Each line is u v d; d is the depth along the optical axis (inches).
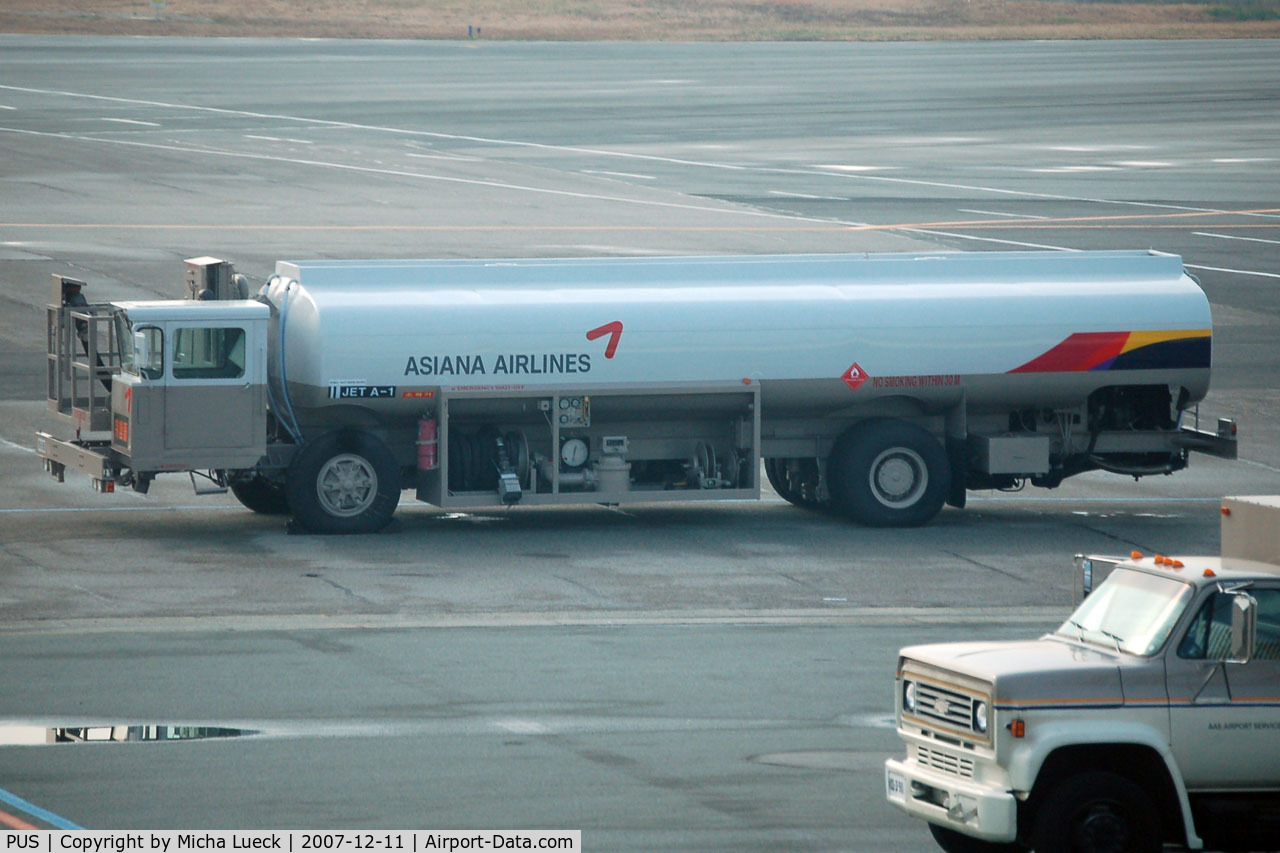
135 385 2244.1
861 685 1638.8
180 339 2268.7
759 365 2459.4
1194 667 1076.5
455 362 2364.7
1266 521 1167.0
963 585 2156.7
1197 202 6092.5
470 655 1740.9
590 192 6033.5
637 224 5319.9
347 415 2383.1
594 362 2411.4
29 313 3902.6
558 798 1257.4
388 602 1996.8
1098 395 2605.8
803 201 5905.5
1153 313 2564.0
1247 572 1114.7
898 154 7317.9
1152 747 1058.7
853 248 4884.4
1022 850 1135.0
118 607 1946.4
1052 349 2532.0
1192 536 2512.3
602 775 1322.6
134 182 5930.1
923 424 2600.9
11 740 1397.6
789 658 1753.2
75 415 2363.4
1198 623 1090.7
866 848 1159.0
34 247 4630.9
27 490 2647.6
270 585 2070.6
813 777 1328.7
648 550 2342.5
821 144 7603.4
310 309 2342.5
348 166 6520.7
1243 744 1074.1
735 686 1627.7
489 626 1888.5
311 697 1556.3
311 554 2258.9
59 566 2153.1
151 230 4990.2
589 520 2573.8
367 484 2390.5
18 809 1211.9
